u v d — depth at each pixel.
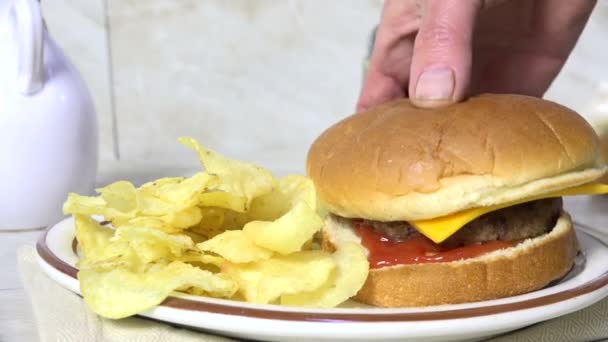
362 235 0.46
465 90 0.46
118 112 0.92
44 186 0.57
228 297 0.43
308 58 0.92
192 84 0.92
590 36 0.86
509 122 0.44
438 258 0.44
